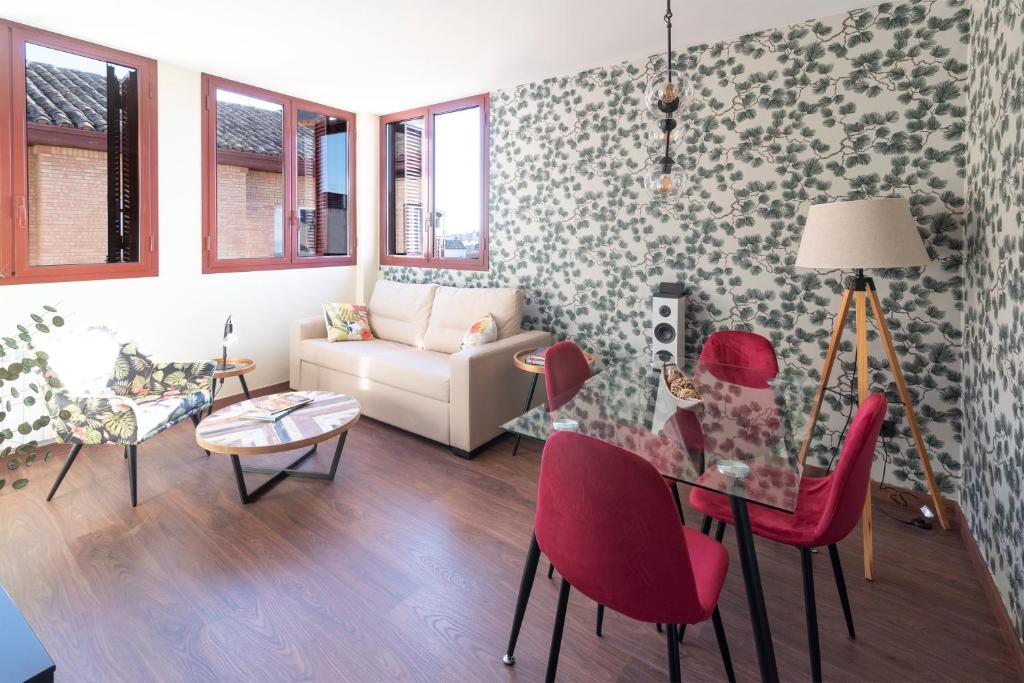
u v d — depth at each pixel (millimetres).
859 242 2164
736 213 3225
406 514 2600
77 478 2928
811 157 2961
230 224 4184
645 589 1212
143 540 2332
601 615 1788
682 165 3391
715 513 1780
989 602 1965
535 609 1936
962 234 2576
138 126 3604
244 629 1805
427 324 4344
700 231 3363
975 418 2328
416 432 3547
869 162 2803
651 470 1112
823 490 1873
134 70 3582
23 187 3131
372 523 2512
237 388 4312
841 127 2867
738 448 1643
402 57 3572
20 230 3123
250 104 4270
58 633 1769
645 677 1629
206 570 2127
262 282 4398
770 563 2246
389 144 5199
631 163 3617
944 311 2654
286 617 1865
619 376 2457
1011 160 1895
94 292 3451
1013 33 1890
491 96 4316
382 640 1764
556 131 3965
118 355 3004
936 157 2627
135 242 3654
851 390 2924
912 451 2791
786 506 1281
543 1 2766
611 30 3113
